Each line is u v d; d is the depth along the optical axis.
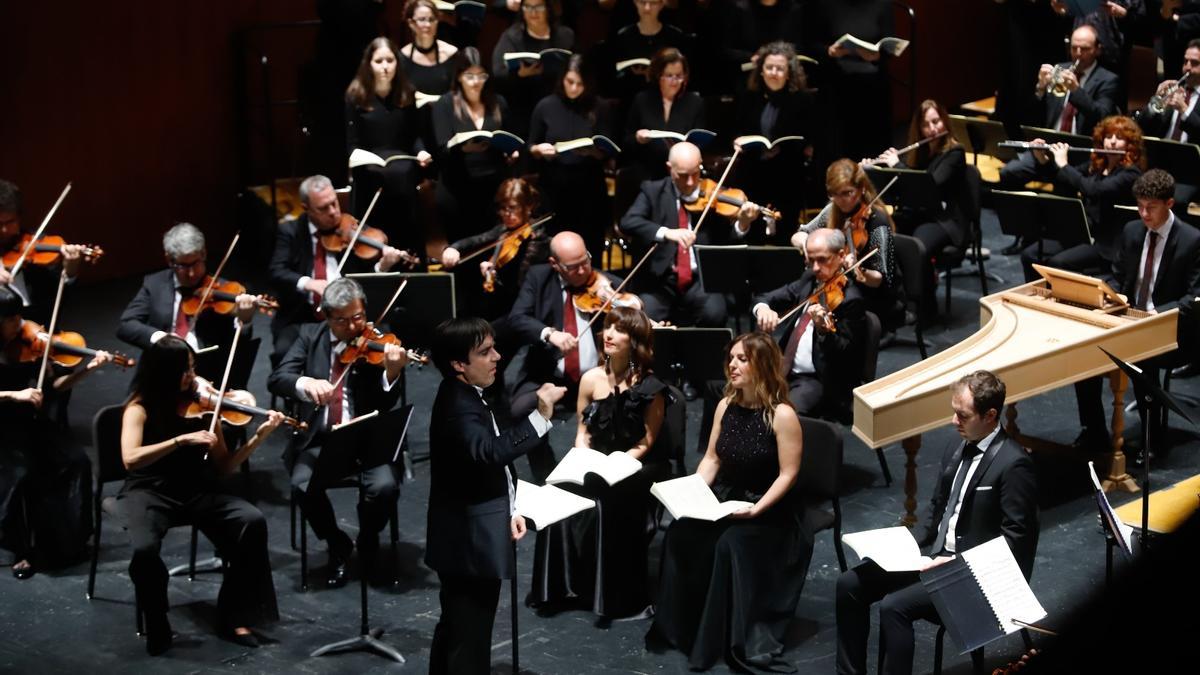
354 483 17.66
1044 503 19.66
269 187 30.91
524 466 21.58
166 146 30.19
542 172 26.53
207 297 21.02
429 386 24.56
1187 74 27.23
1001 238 30.98
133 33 29.19
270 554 19.00
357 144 26.03
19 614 17.41
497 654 16.39
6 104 27.64
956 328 26.33
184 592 17.97
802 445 16.61
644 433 17.69
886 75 30.06
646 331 17.75
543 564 17.34
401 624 17.14
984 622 13.76
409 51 27.50
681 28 31.00
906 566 14.29
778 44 27.22
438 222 26.86
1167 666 3.90
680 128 26.98
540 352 21.45
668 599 16.36
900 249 24.09
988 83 40.00
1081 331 19.75
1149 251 21.06
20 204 21.92
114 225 29.72
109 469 17.31
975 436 15.20
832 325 20.02
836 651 15.78
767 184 27.34
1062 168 25.58
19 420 18.58
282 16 31.50
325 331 19.28
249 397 17.89
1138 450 21.05
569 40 28.73
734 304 27.55
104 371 25.05
